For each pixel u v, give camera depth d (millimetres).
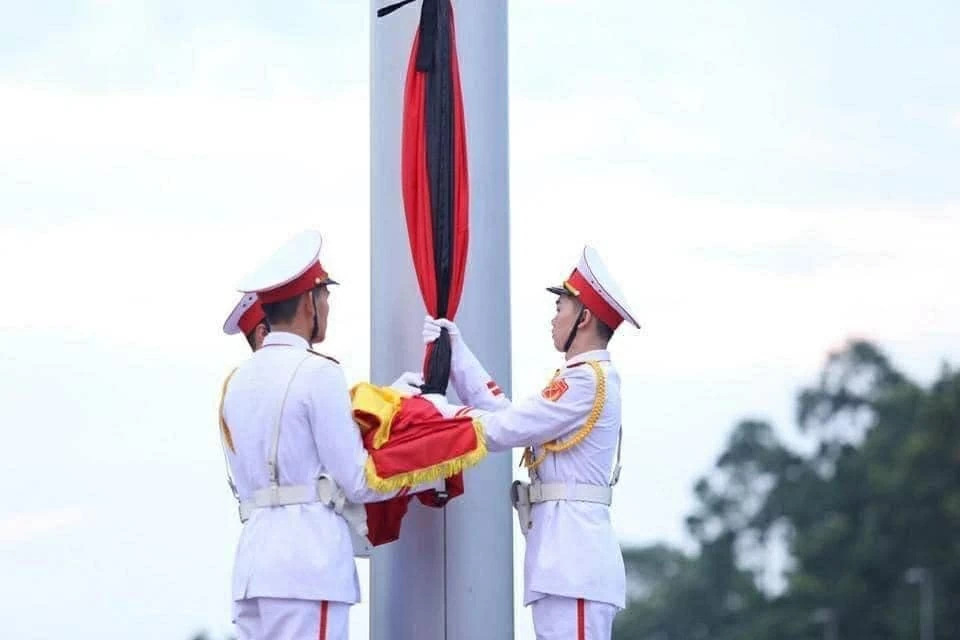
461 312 10281
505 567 10070
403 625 9930
